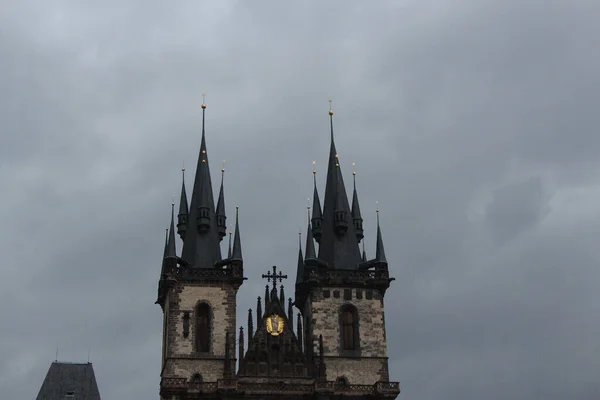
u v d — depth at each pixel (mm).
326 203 105625
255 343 95125
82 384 98438
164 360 97938
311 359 94938
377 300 98750
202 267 98250
